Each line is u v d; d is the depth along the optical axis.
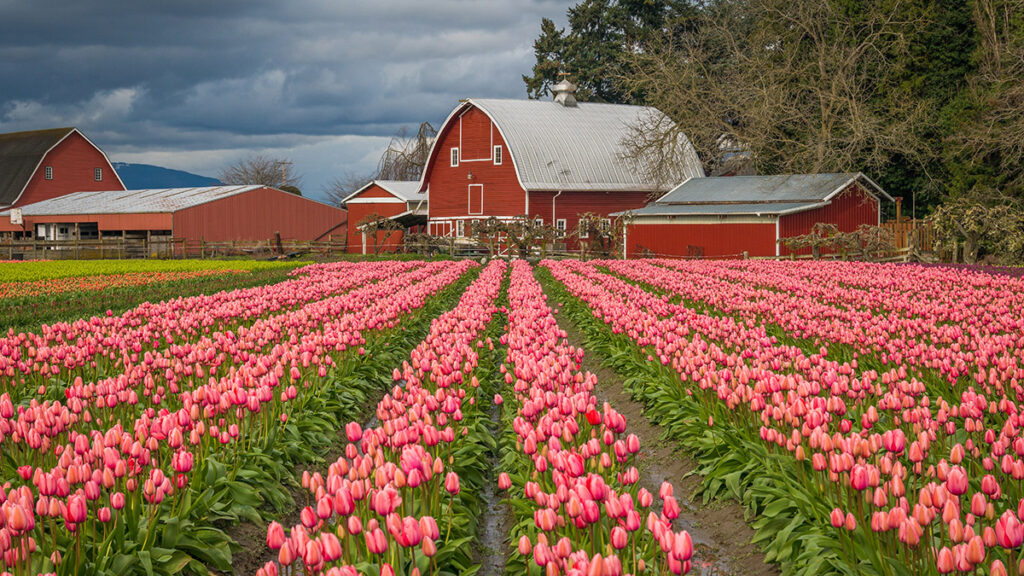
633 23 86.00
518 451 9.13
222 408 8.43
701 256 50.28
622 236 54.91
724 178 56.34
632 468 6.72
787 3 61.34
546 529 5.72
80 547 6.07
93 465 7.24
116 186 95.81
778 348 11.38
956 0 53.44
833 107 56.62
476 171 65.69
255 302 18.05
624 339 15.52
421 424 7.80
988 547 5.20
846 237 42.44
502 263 46.31
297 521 8.75
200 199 68.56
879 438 6.91
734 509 8.66
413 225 72.06
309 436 10.20
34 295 26.23
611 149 65.94
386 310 15.62
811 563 6.48
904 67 54.06
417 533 5.39
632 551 5.71
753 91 58.94
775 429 8.40
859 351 12.18
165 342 14.84
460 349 11.48
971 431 7.78
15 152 90.56
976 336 11.52
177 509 7.32
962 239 42.44
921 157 53.50
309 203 75.12
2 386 11.05
